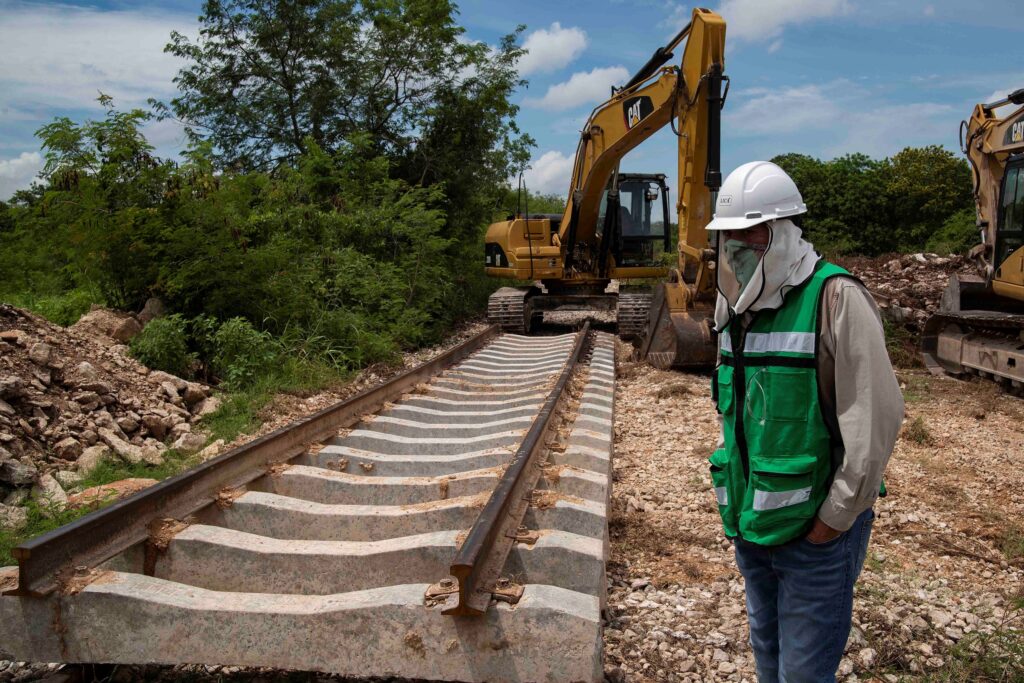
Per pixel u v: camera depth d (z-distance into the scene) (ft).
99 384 23.38
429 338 47.52
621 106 41.83
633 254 54.19
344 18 67.62
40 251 36.37
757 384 7.46
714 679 10.90
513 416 23.17
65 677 10.27
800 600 7.60
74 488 18.15
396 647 9.48
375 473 17.35
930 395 32.40
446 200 65.41
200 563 11.69
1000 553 15.89
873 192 122.31
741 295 7.48
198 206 33.14
